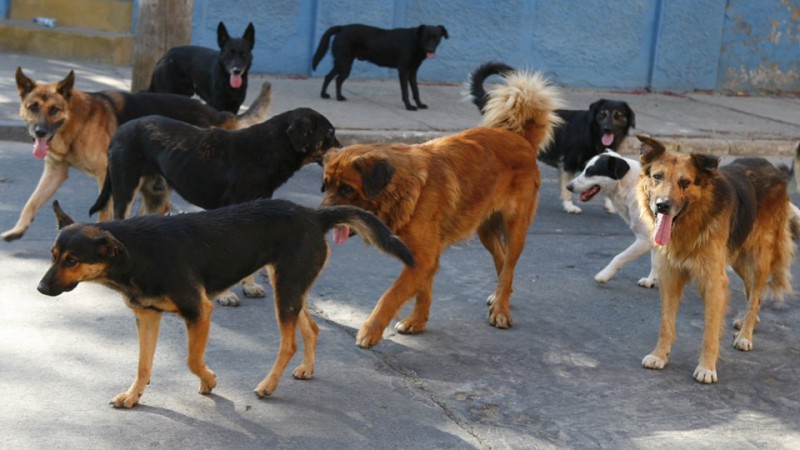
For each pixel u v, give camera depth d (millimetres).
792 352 6852
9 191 9453
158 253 5168
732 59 18359
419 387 5914
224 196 7258
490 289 7832
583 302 7672
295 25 16031
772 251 7000
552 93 7332
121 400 5371
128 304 5234
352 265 8156
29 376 5664
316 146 7223
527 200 7129
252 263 5578
